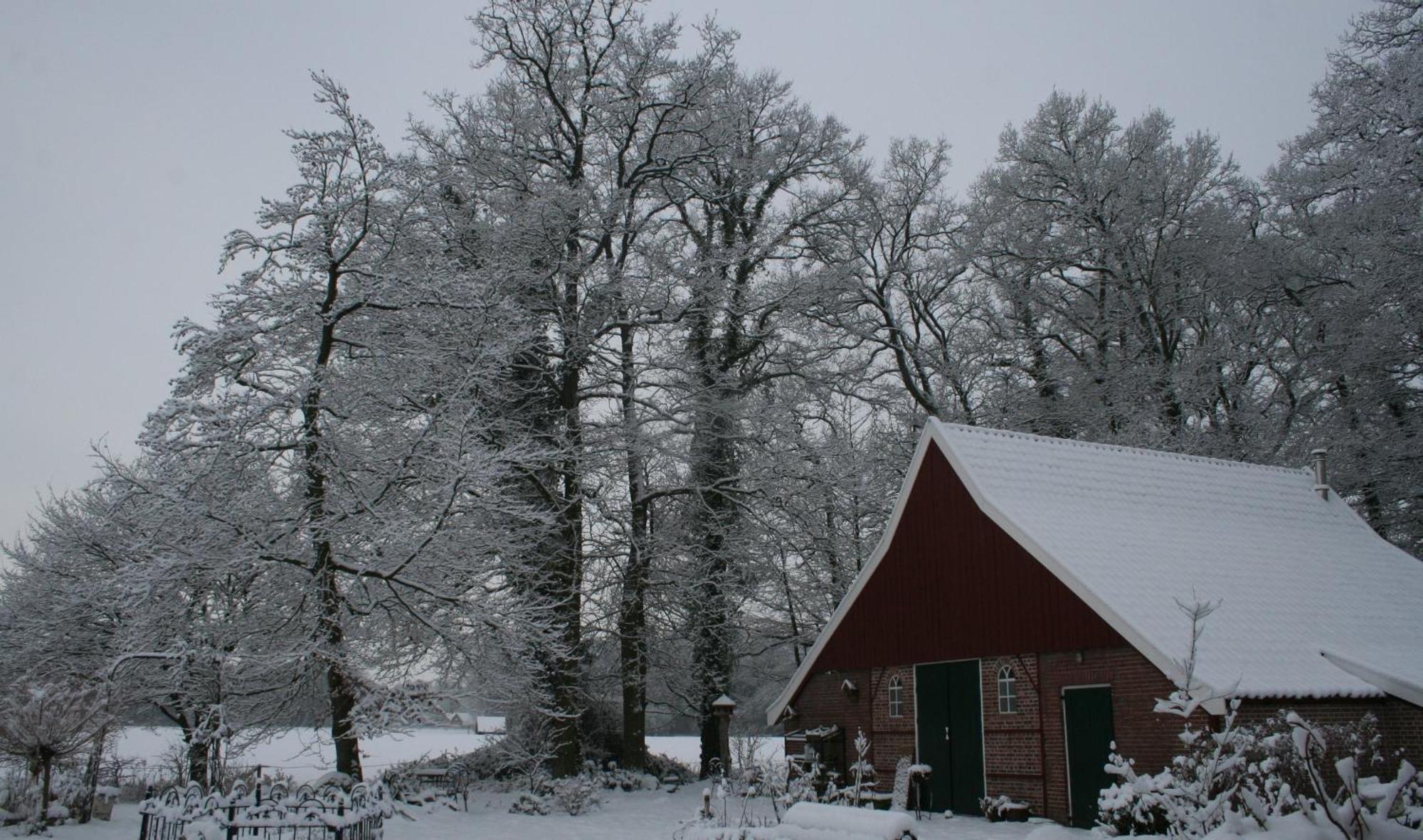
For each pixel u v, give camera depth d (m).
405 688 18.91
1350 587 20.62
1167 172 34.69
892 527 22.31
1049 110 36.81
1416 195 27.16
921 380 36.66
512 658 20.64
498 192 26.84
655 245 28.69
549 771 25.39
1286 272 32.91
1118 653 17.09
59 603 20.81
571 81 28.56
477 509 20.59
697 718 33.00
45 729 16.77
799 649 36.22
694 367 29.03
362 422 20.16
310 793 14.25
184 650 17.09
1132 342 35.81
